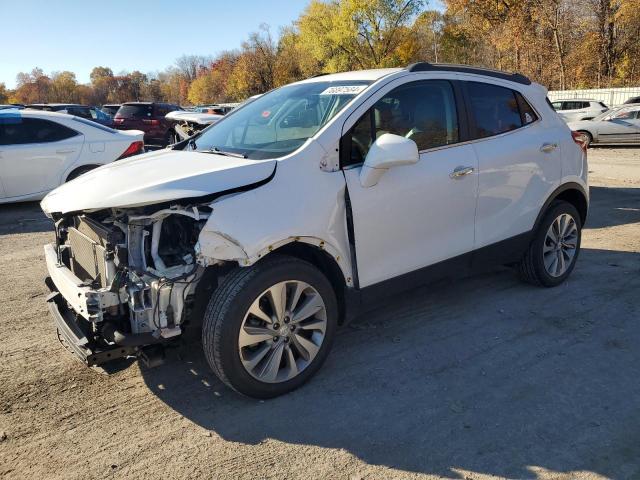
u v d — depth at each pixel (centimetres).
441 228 390
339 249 335
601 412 306
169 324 299
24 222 818
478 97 425
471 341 396
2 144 864
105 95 12750
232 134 404
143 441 289
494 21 4534
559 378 343
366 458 273
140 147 994
